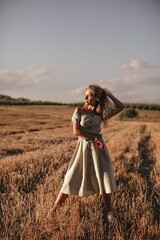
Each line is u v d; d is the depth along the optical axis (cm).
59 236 438
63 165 893
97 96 525
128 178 764
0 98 10050
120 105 539
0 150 1161
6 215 487
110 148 1277
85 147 520
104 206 566
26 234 437
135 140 1675
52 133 2120
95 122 520
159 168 899
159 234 457
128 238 453
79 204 543
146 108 8844
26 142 1470
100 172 519
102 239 442
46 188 643
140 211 534
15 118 4188
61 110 7938
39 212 502
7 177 720
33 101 9800
